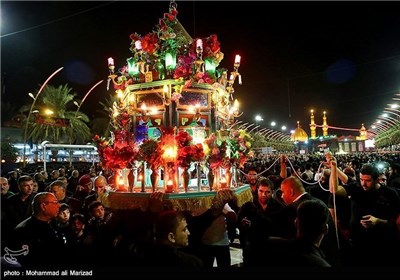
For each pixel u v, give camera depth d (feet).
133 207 16.19
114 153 17.08
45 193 15.42
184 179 16.69
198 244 17.12
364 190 16.97
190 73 18.71
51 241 15.12
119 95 21.38
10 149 115.85
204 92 19.52
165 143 16.70
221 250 17.39
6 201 20.97
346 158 81.00
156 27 20.85
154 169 16.65
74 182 34.71
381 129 194.59
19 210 20.88
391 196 16.30
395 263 15.42
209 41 20.48
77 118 125.18
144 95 19.60
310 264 9.42
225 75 21.66
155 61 19.53
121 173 18.61
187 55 20.04
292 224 15.39
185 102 19.06
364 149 191.72
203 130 18.94
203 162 17.42
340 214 18.84
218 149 17.31
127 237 16.01
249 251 11.23
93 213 17.34
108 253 15.94
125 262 14.32
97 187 20.30
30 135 115.96
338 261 13.15
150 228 15.51
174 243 10.69
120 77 21.17
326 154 18.25
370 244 15.93
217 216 17.54
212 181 17.57
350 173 26.76
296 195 15.80
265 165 55.31
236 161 19.13
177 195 15.70
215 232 17.35
